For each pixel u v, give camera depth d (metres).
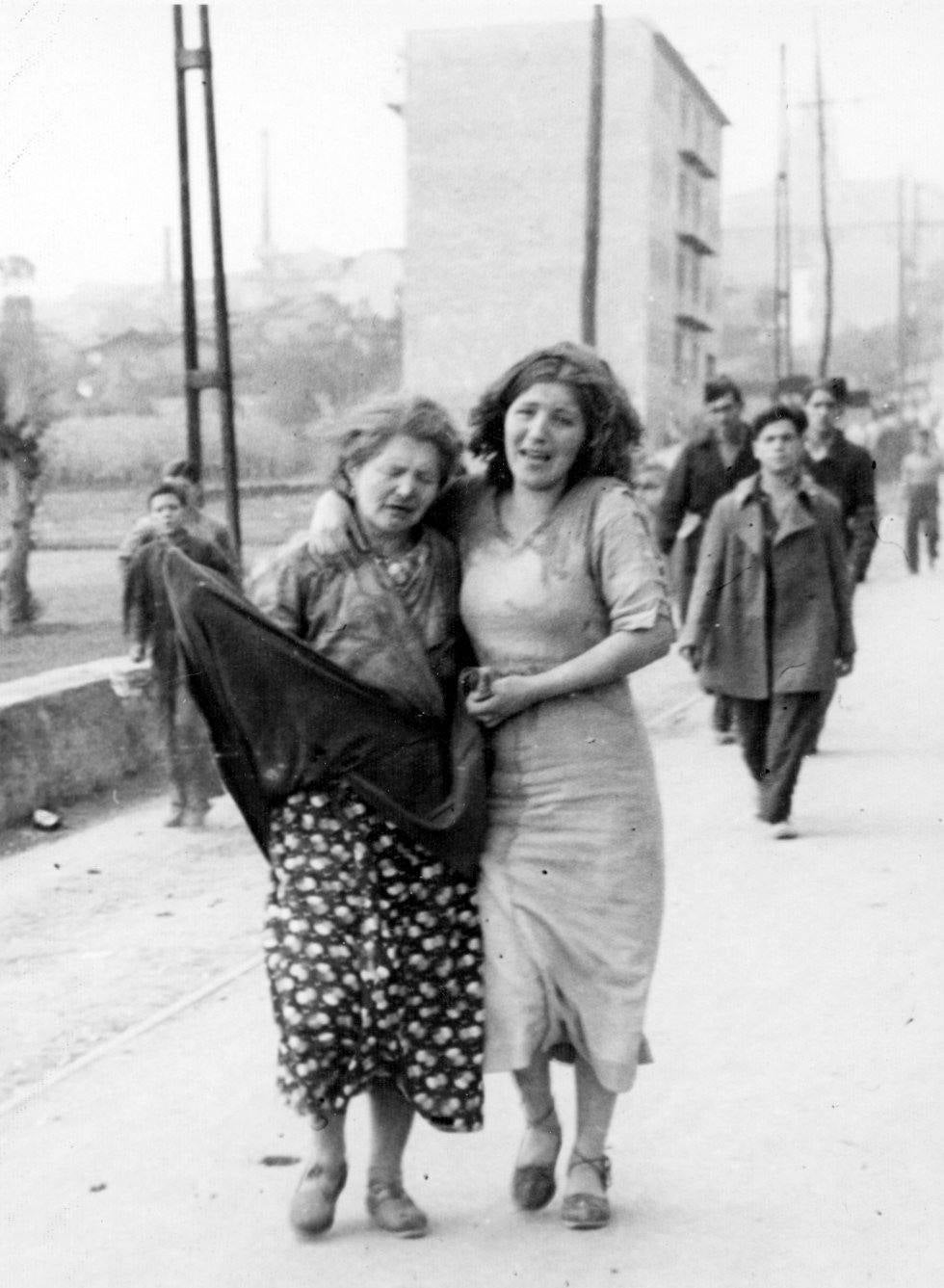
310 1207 3.99
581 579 3.97
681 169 53.06
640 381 49.78
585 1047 4.03
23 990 6.09
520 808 4.00
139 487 42.81
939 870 7.35
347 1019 3.81
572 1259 3.88
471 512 4.10
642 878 4.03
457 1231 4.04
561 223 49.78
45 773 9.38
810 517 7.98
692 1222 4.07
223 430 11.88
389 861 3.91
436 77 49.84
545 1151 4.13
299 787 3.90
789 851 7.77
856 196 90.88
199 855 8.30
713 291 58.00
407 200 50.25
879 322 90.56
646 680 13.81
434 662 3.99
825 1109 4.72
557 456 3.96
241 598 3.90
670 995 5.71
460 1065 3.94
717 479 11.23
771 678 8.02
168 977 6.23
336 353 47.34
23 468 22.06
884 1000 5.61
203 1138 4.64
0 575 22.27
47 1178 4.40
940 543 28.73
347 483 4.06
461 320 50.41
